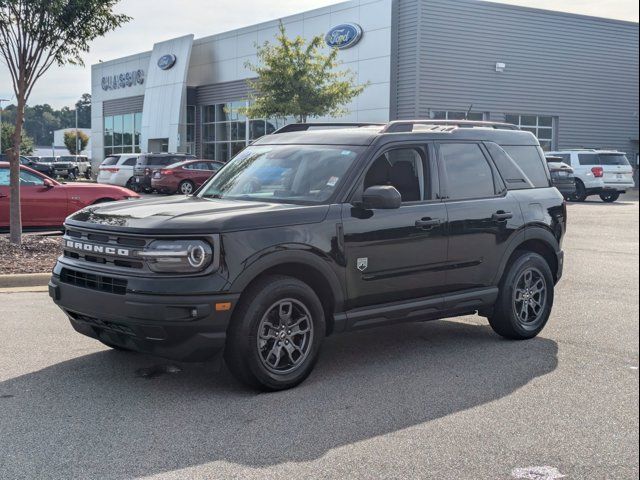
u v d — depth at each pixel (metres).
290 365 5.32
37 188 13.43
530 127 33.44
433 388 5.39
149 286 4.83
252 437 4.40
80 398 5.07
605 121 35.59
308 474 3.89
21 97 11.18
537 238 6.98
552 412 4.89
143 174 30.62
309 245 5.29
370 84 30.78
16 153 11.27
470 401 5.11
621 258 12.50
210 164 29.36
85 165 50.41
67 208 13.66
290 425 4.61
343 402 5.05
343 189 5.65
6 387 5.28
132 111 46.91
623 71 35.78
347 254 5.52
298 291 5.25
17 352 6.18
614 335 7.10
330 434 4.46
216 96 39.84
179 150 40.56
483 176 6.68
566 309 8.31
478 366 5.99
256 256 5.02
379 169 5.89
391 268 5.82
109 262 5.15
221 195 6.15
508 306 6.70
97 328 5.34
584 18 34.22
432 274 6.12
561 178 25.52
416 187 6.14
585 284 9.97
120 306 4.92
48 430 4.47
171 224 4.92
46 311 7.76
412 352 6.43
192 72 41.41
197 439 4.36
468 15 30.62
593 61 34.78
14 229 11.31
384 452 4.20
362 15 30.91
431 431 4.53
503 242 6.64
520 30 32.22
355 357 6.25
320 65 28.44
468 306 6.43
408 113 29.80
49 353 6.17
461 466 4.02
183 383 5.43
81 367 5.79
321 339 5.45
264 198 5.85
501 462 4.08
